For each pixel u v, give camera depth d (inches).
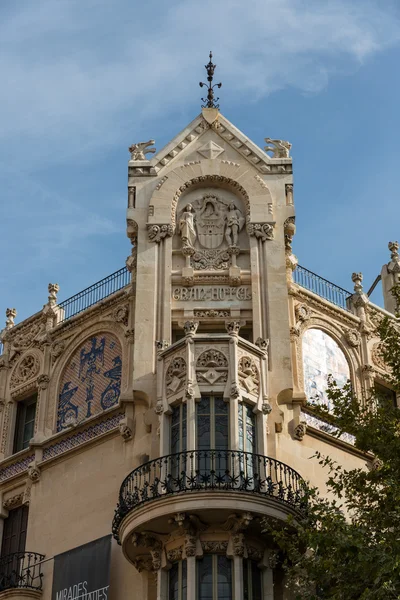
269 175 1533.0
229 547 1245.1
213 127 1569.9
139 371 1400.1
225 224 1504.7
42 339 1594.5
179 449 1306.6
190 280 1456.7
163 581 1259.2
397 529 1107.9
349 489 1175.0
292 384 1387.8
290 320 1487.5
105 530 1376.7
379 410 1199.6
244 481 1251.8
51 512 1455.5
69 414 1517.0
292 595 1273.4
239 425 1314.0
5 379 1630.2
